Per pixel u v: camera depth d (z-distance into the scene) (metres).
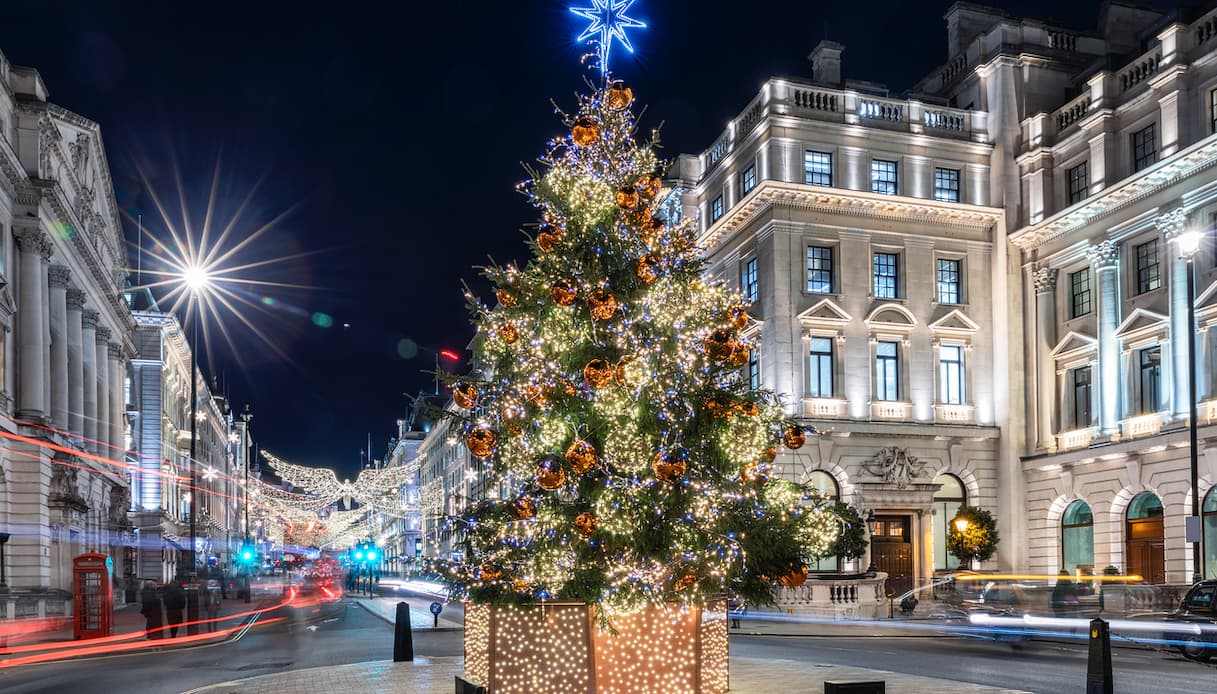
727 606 13.76
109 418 57.72
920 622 32.22
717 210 48.22
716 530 12.40
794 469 41.00
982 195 45.31
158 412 70.56
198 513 90.44
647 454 12.30
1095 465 39.62
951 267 44.97
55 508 41.59
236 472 141.25
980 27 50.41
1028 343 43.84
